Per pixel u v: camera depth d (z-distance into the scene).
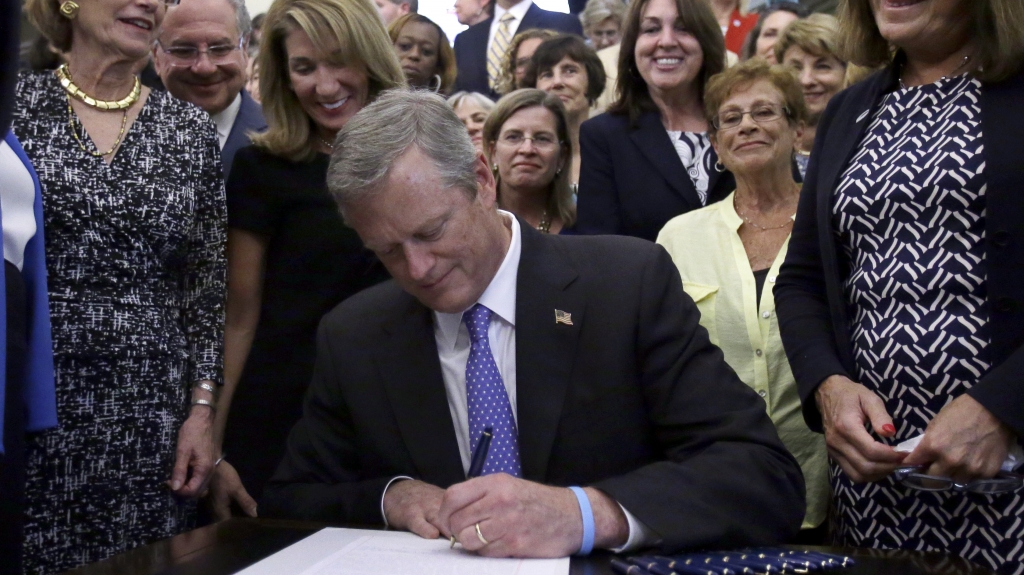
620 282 1.77
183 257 2.38
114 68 2.27
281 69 2.65
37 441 2.02
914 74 1.97
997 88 1.79
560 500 1.46
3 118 1.02
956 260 1.77
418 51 3.98
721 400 1.66
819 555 1.41
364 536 1.55
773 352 2.41
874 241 1.89
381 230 1.55
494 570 1.34
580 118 3.89
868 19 2.06
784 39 3.72
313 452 1.87
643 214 2.97
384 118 1.56
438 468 1.72
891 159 1.87
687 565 1.34
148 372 2.18
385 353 1.80
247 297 2.63
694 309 1.79
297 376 2.53
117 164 2.23
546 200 3.31
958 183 1.76
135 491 2.15
